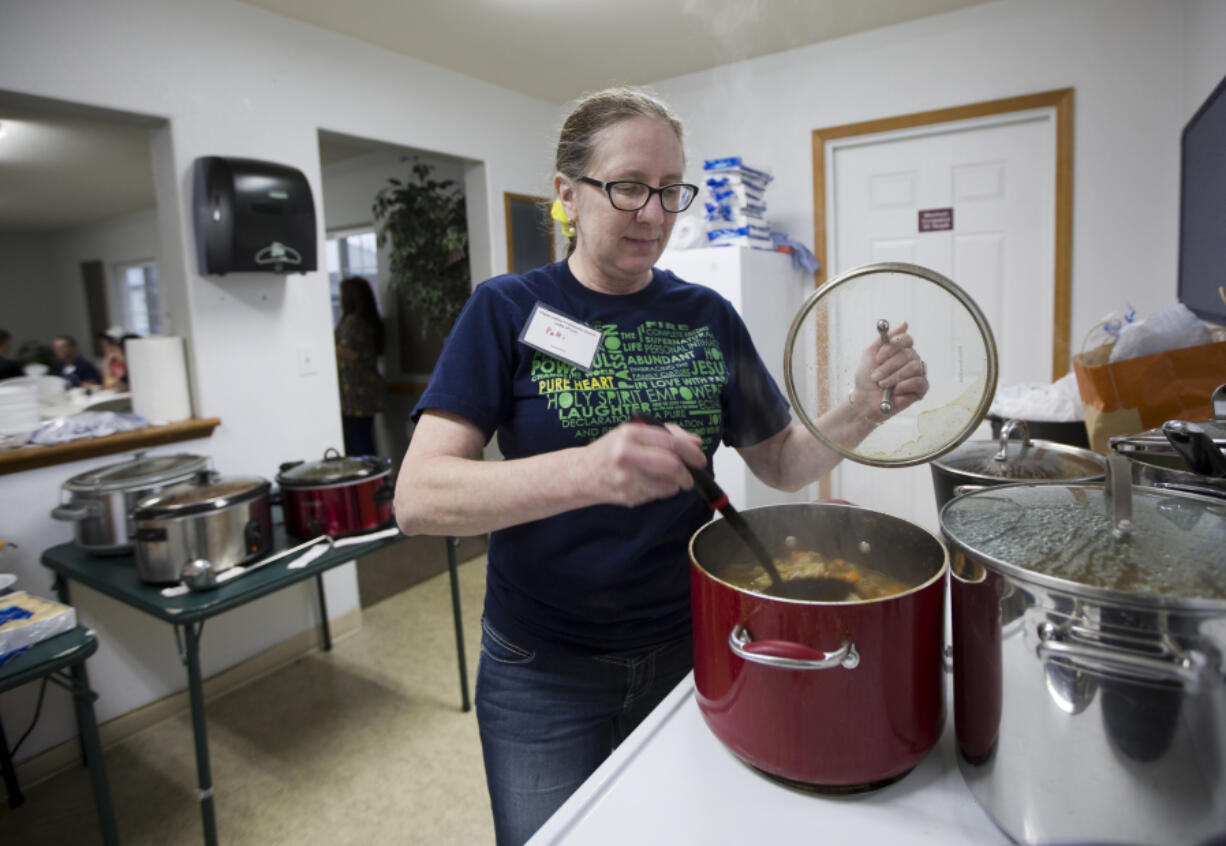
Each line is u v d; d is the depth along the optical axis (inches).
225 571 63.1
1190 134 73.5
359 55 99.5
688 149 40.9
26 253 276.5
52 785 72.6
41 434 73.2
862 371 27.9
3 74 67.4
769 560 25.6
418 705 84.8
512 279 35.2
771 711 21.5
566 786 36.8
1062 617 16.9
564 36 97.1
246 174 82.4
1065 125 92.4
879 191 105.1
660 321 35.6
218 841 63.3
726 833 21.2
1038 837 18.7
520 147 126.0
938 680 22.3
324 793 69.7
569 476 24.7
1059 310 95.9
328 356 98.1
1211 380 41.5
